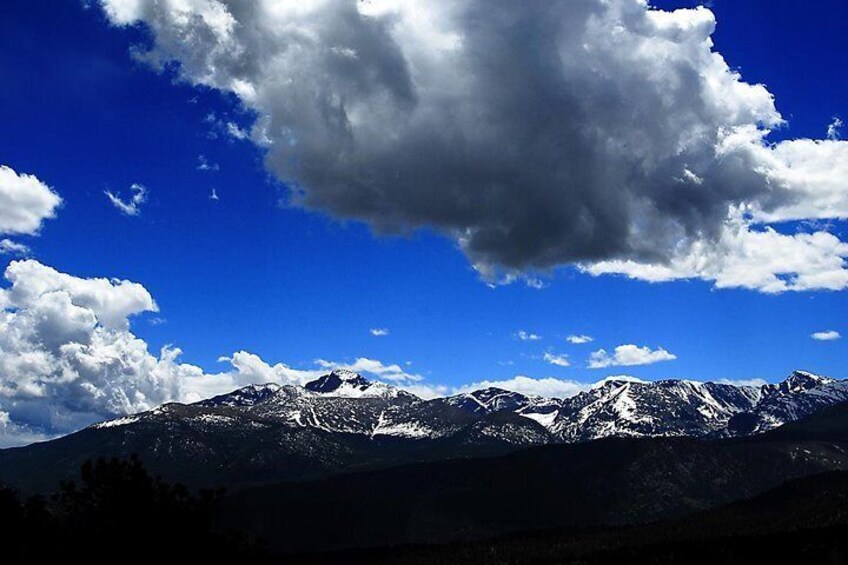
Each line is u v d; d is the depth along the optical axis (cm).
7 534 5912
